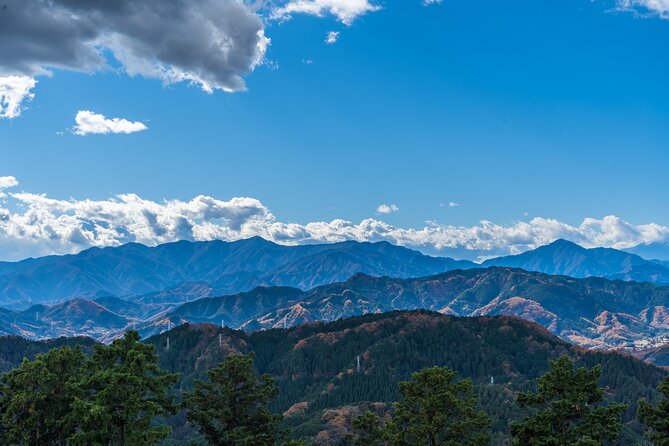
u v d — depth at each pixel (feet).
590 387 145.18
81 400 135.03
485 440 153.58
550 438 138.41
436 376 159.02
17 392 143.23
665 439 152.46
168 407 158.20
